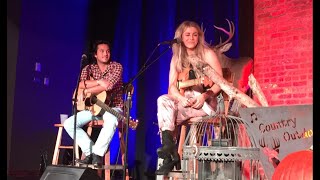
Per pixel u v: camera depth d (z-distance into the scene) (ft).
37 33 17.85
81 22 19.15
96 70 15.35
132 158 17.93
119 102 15.20
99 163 13.52
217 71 12.91
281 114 9.45
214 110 12.65
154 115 17.56
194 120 12.40
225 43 15.60
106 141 13.79
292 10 13.67
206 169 8.02
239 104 12.24
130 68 18.58
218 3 16.21
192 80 12.61
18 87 17.08
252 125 9.66
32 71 17.58
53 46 18.33
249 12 14.64
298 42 13.47
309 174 8.17
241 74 13.88
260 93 13.33
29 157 17.16
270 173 9.37
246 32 14.64
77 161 13.73
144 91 17.99
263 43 14.26
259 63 14.29
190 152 8.11
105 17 19.24
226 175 7.86
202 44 13.24
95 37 19.08
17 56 17.03
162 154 11.64
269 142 9.48
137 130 17.94
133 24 18.75
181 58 13.12
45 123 17.83
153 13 18.24
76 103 13.34
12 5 17.03
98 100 14.05
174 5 17.63
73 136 14.40
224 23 15.93
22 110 17.13
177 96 12.42
